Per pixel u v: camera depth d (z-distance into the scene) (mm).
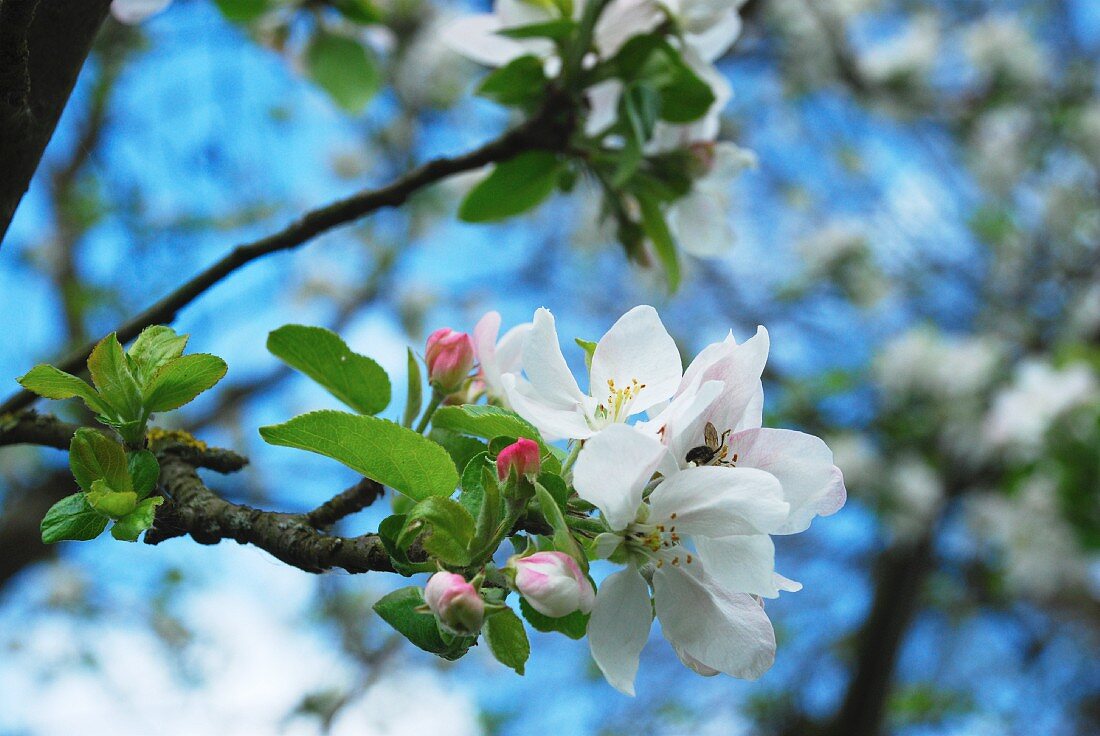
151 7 2885
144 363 1377
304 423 1257
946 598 7242
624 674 1223
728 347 1311
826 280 8070
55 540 1268
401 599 1260
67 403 4090
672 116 2461
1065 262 7730
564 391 1340
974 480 6484
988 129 7965
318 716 6750
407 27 6484
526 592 1141
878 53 7973
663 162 2570
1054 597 6699
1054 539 6352
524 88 2488
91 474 1300
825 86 8023
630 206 2654
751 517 1201
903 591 6211
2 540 4582
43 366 1314
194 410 6211
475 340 1639
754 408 1320
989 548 6980
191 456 1668
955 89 8086
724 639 1268
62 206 6578
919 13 8203
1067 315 7332
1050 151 7816
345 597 7332
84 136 6238
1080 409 5520
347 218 2252
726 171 2594
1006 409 5730
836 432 6953
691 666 1281
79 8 1618
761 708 7242
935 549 6617
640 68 2439
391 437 1268
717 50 2654
